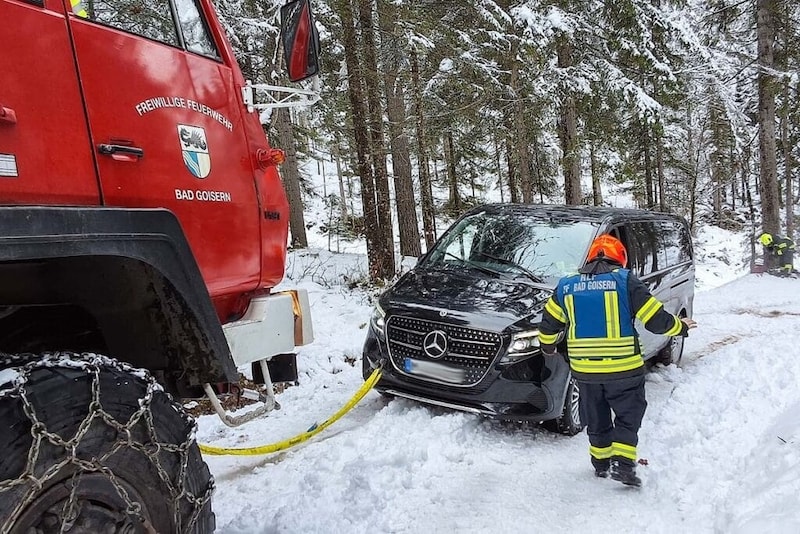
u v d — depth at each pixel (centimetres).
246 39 1164
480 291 526
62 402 178
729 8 1750
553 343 423
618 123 1441
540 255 579
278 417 550
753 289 1412
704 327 993
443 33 1179
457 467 427
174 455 216
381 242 1194
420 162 1461
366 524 349
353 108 1130
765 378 647
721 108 2147
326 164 4719
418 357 497
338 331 826
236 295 305
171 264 223
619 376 387
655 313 387
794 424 427
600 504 370
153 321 244
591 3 1305
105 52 222
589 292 399
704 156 3134
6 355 196
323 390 634
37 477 169
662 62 1360
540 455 450
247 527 341
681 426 501
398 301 525
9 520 162
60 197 199
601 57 1373
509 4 1305
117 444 193
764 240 1636
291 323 321
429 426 479
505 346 469
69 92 206
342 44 1118
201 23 281
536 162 2064
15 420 166
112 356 262
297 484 403
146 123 236
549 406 471
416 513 362
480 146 2211
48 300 240
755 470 388
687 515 353
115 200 220
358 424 517
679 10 1527
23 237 170
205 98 272
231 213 282
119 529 192
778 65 1800
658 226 729
